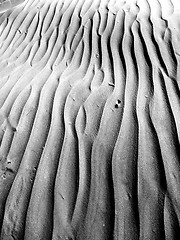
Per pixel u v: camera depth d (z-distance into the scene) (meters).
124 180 1.50
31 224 1.40
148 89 2.06
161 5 3.16
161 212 1.32
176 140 1.64
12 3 4.95
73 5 3.82
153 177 1.48
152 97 1.97
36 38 3.43
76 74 2.47
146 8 3.19
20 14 4.11
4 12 4.38
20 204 1.50
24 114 2.12
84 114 1.98
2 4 5.00
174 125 1.73
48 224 1.38
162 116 1.81
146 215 1.32
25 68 2.85
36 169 1.67
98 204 1.41
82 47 2.90
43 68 2.75
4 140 1.94
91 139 1.77
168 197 1.38
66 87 2.32
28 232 1.37
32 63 2.92
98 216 1.36
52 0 4.18
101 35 2.98
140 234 1.26
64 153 1.73
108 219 1.34
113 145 1.70
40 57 3.00
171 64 2.27
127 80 2.21
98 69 2.46
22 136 1.93
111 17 3.23
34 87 2.43
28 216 1.44
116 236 1.28
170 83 2.07
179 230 1.25
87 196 1.46
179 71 2.18
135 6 3.30
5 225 1.42
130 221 1.32
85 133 1.83
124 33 2.87
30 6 4.24
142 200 1.39
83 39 3.04
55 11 3.83
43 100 2.23
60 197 1.49
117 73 2.33
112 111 1.94
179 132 1.68
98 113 1.96
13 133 1.98
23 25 3.82
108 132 1.79
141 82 2.15
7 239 1.36
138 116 1.84
